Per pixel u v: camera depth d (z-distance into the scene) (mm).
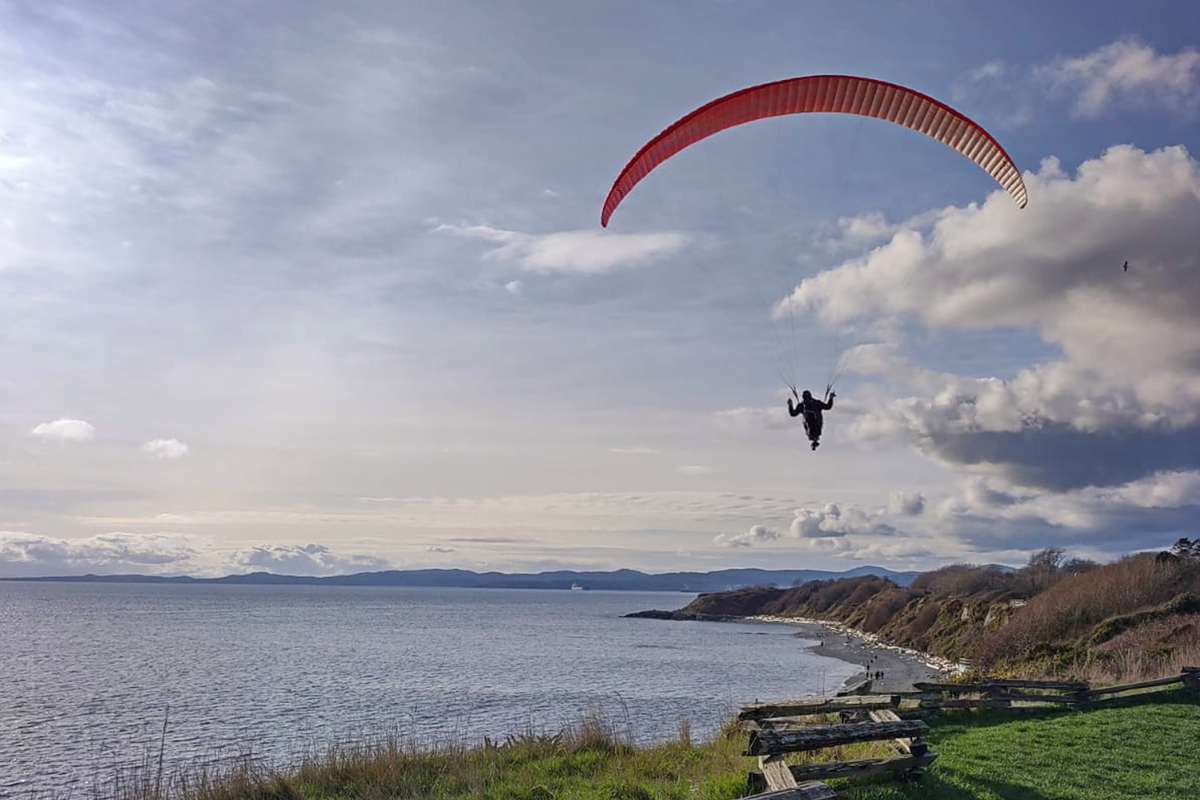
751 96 18312
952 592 91750
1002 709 18547
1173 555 42938
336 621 137375
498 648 78875
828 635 110688
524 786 13477
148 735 31719
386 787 14016
